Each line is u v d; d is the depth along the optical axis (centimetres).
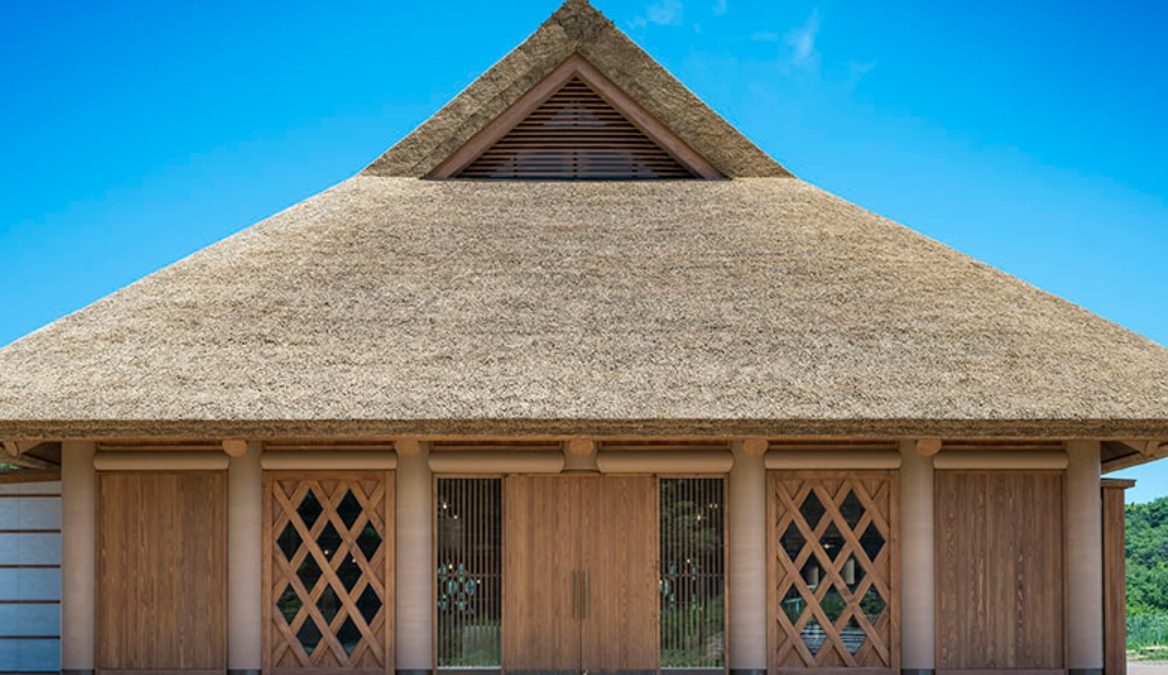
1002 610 1045
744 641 1038
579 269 1140
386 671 1039
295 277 1114
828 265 1148
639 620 1049
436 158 1384
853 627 1048
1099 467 1060
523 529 1057
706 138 1395
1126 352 1025
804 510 1059
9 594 1208
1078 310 1104
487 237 1204
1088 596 1043
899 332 1036
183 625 1045
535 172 1409
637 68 1409
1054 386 965
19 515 1217
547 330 1029
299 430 927
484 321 1043
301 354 991
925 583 1041
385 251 1167
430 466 1051
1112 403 944
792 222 1241
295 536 1057
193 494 1055
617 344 1009
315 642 1049
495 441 1061
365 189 1328
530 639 1047
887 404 937
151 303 1070
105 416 913
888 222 1260
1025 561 1050
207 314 1052
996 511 1055
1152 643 1650
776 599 1047
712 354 998
